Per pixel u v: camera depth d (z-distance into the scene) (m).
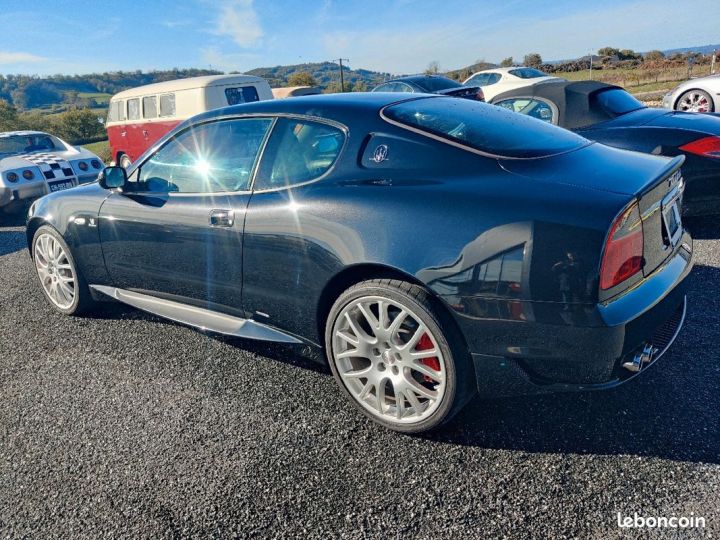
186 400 2.64
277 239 2.47
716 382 2.45
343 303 2.30
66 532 1.88
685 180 4.29
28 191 7.25
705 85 8.84
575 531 1.72
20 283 4.62
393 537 1.76
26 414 2.62
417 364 2.18
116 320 3.67
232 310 2.85
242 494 2.00
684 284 2.26
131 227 3.13
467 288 1.99
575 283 1.86
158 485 2.07
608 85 5.36
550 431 2.23
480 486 1.96
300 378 2.80
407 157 2.29
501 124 2.54
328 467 2.12
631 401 2.37
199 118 2.99
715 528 1.69
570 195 1.96
